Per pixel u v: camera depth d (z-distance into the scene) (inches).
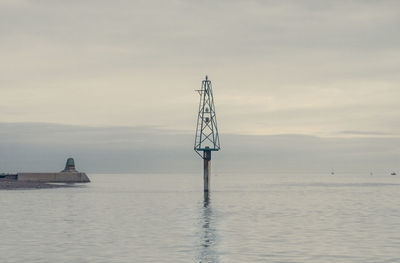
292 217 3865.7
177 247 2352.4
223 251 2240.4
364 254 2171.5
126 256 2110.0
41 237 2677.2
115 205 5187.0
